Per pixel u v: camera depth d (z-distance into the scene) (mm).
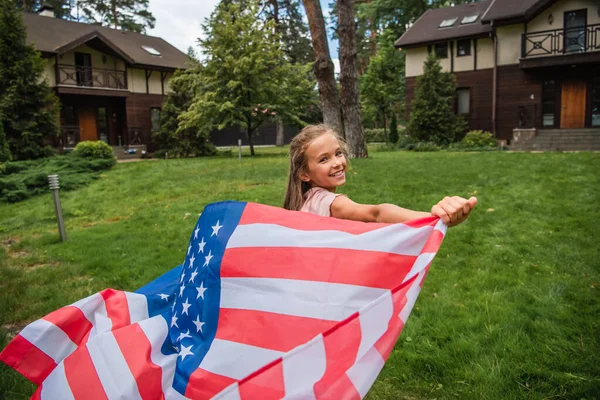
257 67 20641
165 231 7098
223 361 1577
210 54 21172
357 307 1567
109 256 5895
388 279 1606
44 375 1879
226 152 25172
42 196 11758
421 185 9398
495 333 3352
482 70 23984
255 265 1693
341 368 1334
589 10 21094
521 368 2906
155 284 2197
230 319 1657
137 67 27109
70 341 1922
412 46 25703
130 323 1949
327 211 1893
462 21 25562
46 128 19984
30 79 19641
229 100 21016
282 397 1302
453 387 2814
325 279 1607
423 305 3938
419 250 1627
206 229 1894
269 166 14445
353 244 1650
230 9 21641
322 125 2014
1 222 8945
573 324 3453
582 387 2678
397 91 30719
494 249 5348
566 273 4566
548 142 20438
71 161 15633
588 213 6793
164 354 1752
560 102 22109
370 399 2750
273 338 1568
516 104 23078
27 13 26594
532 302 3924
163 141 25375
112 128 27703
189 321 1770
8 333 3893
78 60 25453
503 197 8086
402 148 23578
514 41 22812
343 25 14953
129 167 16625
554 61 20859
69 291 4773
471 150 21406
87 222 8562
